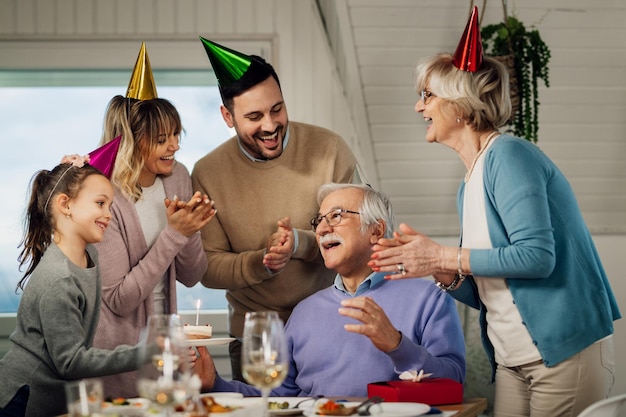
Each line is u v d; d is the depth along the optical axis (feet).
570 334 6.99
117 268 8.57
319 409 5.91
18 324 7.28
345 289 8.47
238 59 9.11
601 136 12.59
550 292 7.06
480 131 7.48
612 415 6.06
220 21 12.57
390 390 6.39
